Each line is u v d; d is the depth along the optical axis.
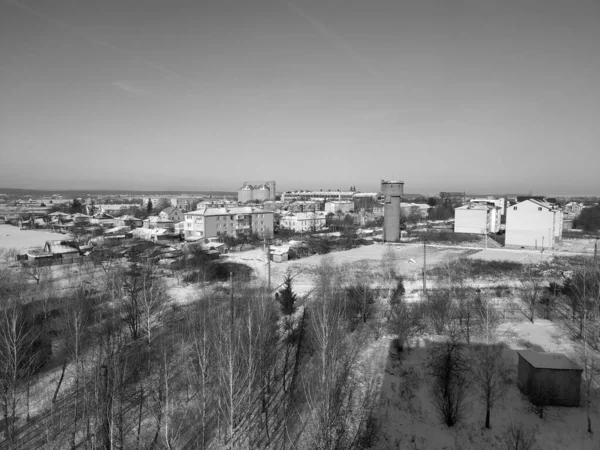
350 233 114.69
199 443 23.02
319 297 44.53
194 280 57.69
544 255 79.44
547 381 26.78
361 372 31.44
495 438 24.64
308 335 35.62
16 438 23.53
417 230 126.44
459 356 30.19
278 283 57.12
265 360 29.56
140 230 110.81
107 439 21.23
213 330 30.81
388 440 24.73
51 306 41.59
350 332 37.72
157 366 30.23
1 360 27.31
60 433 24.05
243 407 24.11
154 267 64.31
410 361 33.28
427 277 59.94
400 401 28.28
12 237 106.56
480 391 28.45
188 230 104.56
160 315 41.25
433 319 39.03
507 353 33.81
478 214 114.75
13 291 45.38
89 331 35.56
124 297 46.75
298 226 128.38
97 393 22.58
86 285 52.94
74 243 79.25
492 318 37.69
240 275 60.91
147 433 24.00
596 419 25.69
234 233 107.31
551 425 25.31
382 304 46.06
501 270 64.50
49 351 32.38
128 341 35.62
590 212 138.25
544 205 90.19
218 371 25.69
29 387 28.41
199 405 25.72
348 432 24.00
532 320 40.94
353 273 62.59
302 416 25.55
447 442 24.59
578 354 32.50
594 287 40.28
